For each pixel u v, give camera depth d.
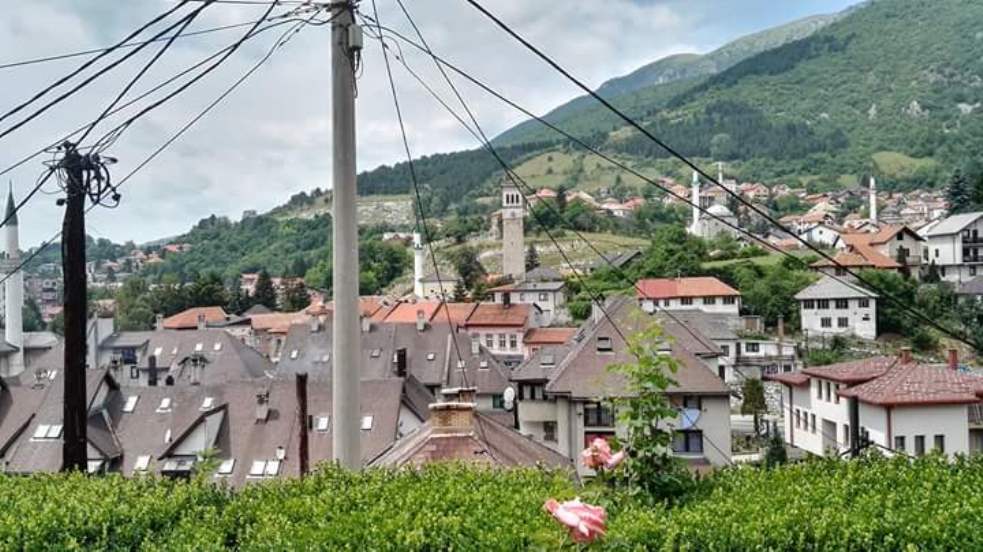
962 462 7.48
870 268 87.94
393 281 154.00
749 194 186.00
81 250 10.29
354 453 7.92
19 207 11.66
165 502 7.18
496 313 84.81
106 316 82.06
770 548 5.88
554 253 137.00
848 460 7.75
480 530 6.08
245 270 190.75
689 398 34.91
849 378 40.62
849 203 179.88
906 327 81.88
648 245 129.75
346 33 7.99
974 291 85.00
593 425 36.69
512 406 46.78
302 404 19.58
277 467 33.53
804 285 89.06
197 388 37.69
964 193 126.44
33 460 35.38
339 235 7.91
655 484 6.76
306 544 6.02
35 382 48.03
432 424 13.97
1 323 125.19
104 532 6.68
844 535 5.91
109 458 35.00
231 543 6.68
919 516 6.07
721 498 6.65
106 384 38.00
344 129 7.96
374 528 6.14
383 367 58.00
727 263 100.31
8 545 6.47
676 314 67.94
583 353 38.31
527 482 7.41
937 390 35.66
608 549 5.65
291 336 62.16
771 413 59.47
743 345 74.62
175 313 127.12
